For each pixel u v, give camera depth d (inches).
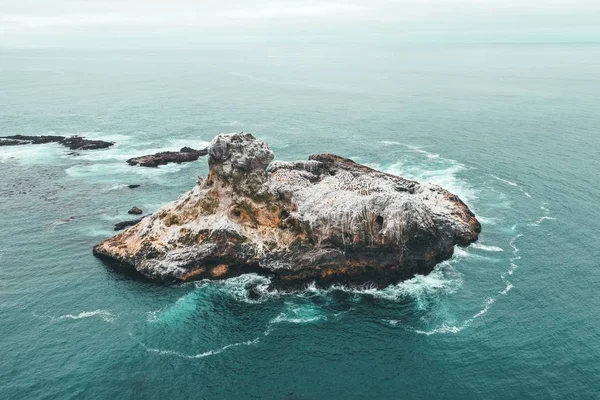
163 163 4795.8
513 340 2246.6
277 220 2906.0
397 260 2704.2
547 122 6215.6
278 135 5846.5
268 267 2751.0
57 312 2474.2
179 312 2475.4
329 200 2851.9
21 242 3171.8
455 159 4719.5
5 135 5940.0
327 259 2723.9
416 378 2046.0
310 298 2591.0
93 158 4990.2
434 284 2682.1
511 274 2753.4
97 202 3821.4
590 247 2999.5
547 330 2305.6
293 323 2395.4
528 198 3710.6
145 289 2664.9
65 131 6171.3
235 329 2353.6
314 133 5920.3
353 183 3171.8
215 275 2751.0
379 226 2738.7
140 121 6756.9
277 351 2210.9
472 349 2198.6
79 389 1989.4
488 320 2386.8
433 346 2224.4
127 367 2112.5
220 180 2982.3
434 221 2979.8
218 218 2869.1
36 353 2187.5
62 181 4293.8
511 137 5457.7
